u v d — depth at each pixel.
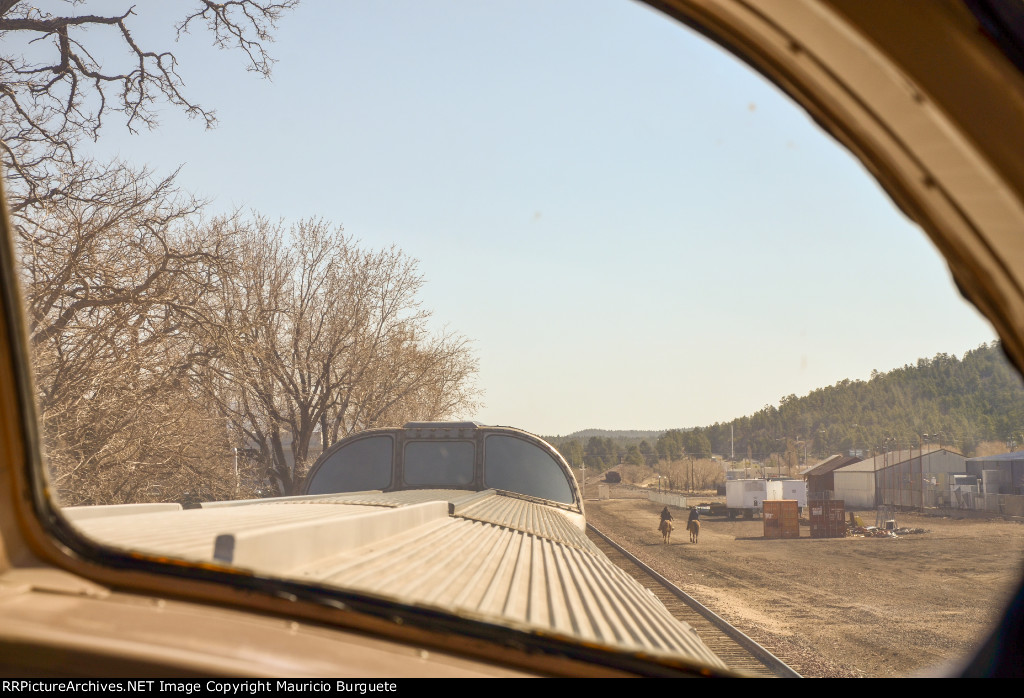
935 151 0.95
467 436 11.22
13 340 1.22
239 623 1.13
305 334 26.91
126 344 16.56
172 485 19.31
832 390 127.56
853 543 41.72
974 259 0.99
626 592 3.80
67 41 15.66
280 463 25.94
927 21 0.88
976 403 74.88
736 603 20.89
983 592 23.66
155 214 17.45
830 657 14.01
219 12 16.48
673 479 124.69
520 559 3.75
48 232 15.36
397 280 28.42
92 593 1.16
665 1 1.00
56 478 14.70
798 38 0.94
